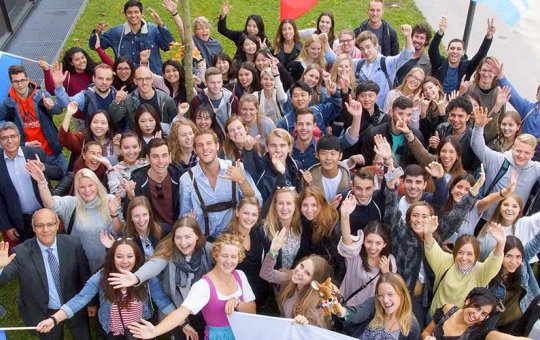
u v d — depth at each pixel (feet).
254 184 22.95
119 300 18.85
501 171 24.08
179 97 29.71
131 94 27.53
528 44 43.42
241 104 25.88
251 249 20.72
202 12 45.83
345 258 20.12
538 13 46.39
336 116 27.99
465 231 21.99
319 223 20.84
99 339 22.20
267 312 23.45
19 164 23.26
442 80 32.27
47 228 19.11
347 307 19.26
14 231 24.06
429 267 20.20
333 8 47.32
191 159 23.84
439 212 21.91
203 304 18.11
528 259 21.38
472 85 29.43
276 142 22.53
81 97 28.19
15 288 25.11
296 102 26.61
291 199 20.21
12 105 26.45
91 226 20.89
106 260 18.97
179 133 23.31
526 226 21.86
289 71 32.17
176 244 18.84
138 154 23.40
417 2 48.55
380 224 19.60
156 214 22.39
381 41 35.83
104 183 23.44
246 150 23.66
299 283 19.03
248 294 19.20
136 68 29.81
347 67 28.86
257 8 46.98
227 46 42.06
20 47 41.24
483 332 17.90
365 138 25.30
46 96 27.68
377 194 21.33
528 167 23.76
